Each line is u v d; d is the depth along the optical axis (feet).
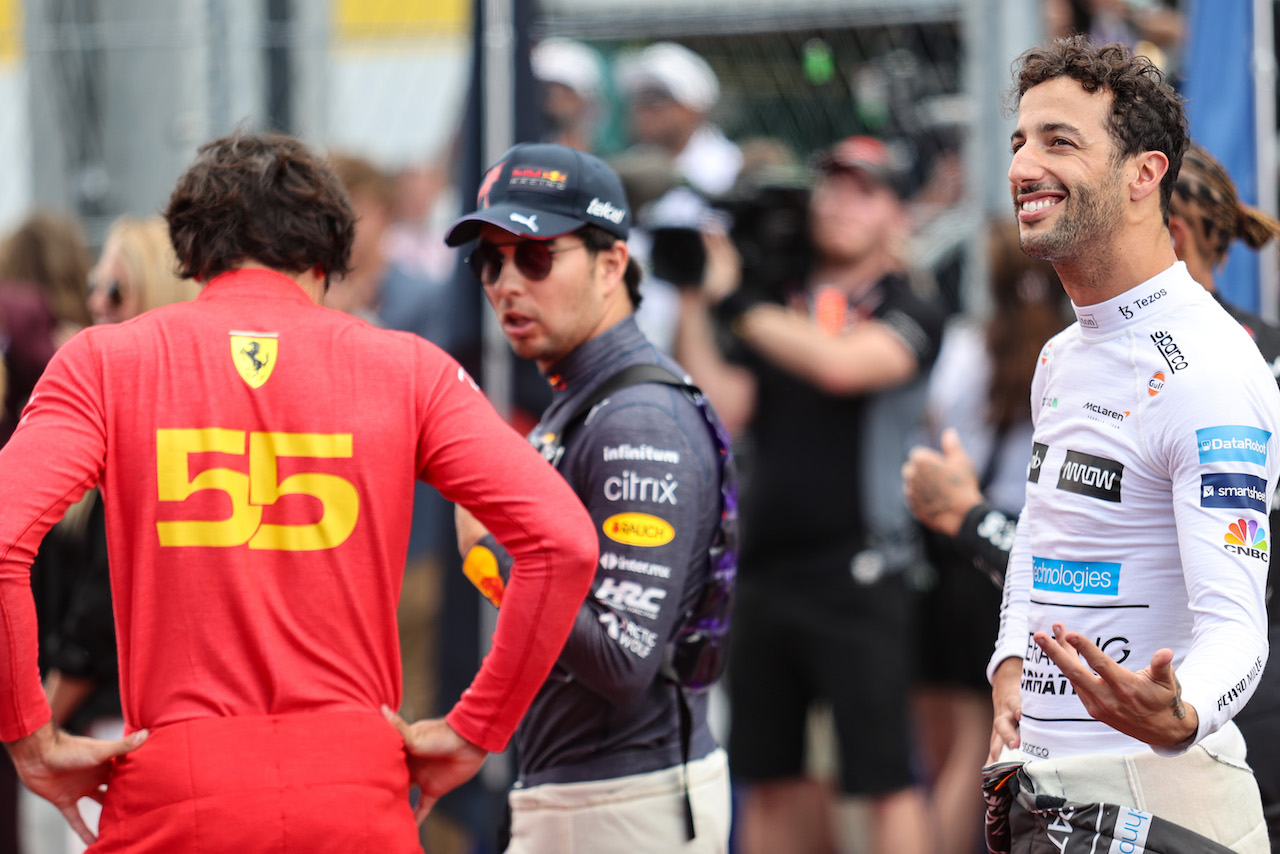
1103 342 22.67
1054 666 23.00
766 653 45.16
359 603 22.88
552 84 59.62
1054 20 53.21
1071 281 22.74
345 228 24.86
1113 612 22.17
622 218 29.01
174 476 22.38
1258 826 22.94
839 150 47.93
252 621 22.21
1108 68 22.12
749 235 47.55
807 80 61.26
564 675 27.96
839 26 52.80
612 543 26.89
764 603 45.03
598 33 51.90
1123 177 21.99
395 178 61.93
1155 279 22.22
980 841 47.06
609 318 29.01
